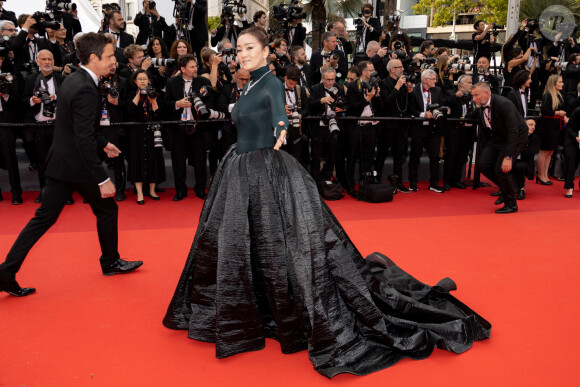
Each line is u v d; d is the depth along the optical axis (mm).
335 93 6277
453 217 5469
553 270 3719
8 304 3123
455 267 3789
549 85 7504
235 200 2432
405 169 8008
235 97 6211
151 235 4703
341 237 2668
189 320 2734
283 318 2453
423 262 3910
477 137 7430
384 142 7062
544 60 9242
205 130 6434
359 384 2236
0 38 5902
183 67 6148
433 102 6984
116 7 7785
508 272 3676
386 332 2488
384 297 2758
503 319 2887
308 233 2404
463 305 2863
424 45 7715
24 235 3172
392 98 6762
